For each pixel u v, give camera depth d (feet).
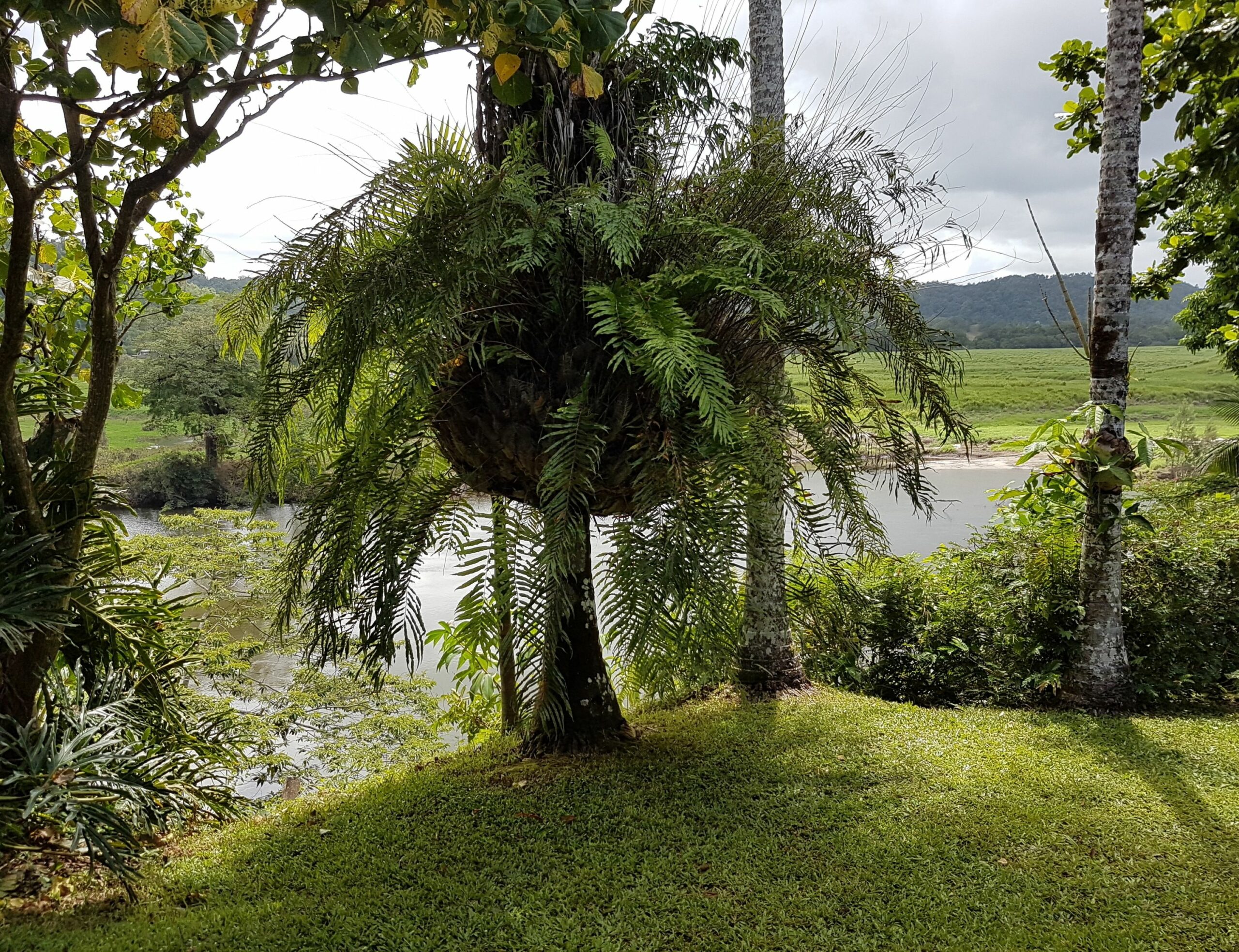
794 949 6.89
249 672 25.85
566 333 9.01
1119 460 13.51
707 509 8.24
